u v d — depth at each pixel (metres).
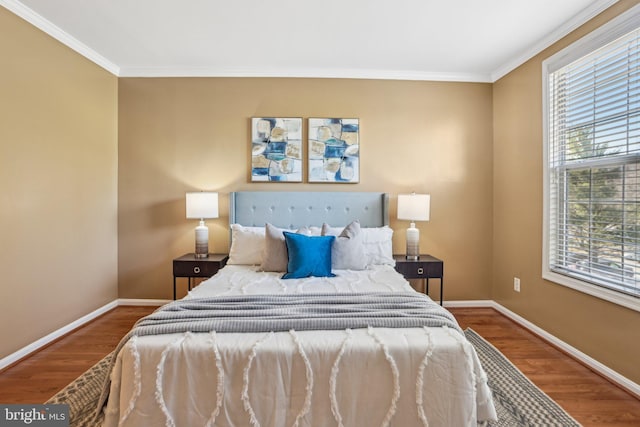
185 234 3.60
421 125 3.64
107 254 3.44
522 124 3.19
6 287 2.36
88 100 3.15
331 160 3.58
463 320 3.30
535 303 2.99
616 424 1.76
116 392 1.46
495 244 3.65
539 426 1.74
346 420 1.46
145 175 3.59
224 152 3.59
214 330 1.58
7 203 2.37
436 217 3.68
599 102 2.36
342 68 3.53
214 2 2.36
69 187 2.93
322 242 2.75
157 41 2.96
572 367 2.39
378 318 1.70
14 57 2.41
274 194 3.52
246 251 3.09
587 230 2.47
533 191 3.04
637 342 2.04
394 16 2.53
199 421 1.43
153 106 3.57
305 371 1.46
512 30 2.73
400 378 1.47
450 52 3.14
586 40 2.41
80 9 2.46
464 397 1.48
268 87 3.57
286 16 2.54
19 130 2.46
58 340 2.78
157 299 3.61
